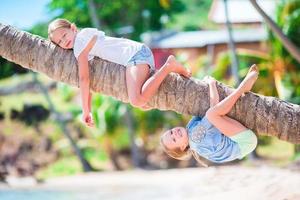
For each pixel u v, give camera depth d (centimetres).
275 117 688
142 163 3384
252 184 1714
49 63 710
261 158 2992
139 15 4047
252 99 688
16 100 4097
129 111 3316
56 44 714
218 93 694
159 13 4378
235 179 1867
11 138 3766
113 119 3234
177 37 4159
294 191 1420
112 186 2477
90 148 3609
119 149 3459
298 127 690
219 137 684
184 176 2534
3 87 4266
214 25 5506
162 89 692
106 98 3216
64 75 709
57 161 3519
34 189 2534
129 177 2750
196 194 1820
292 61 2678
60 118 3441
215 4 3878
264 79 2752
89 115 696
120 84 694
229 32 2805
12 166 3453
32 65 720
